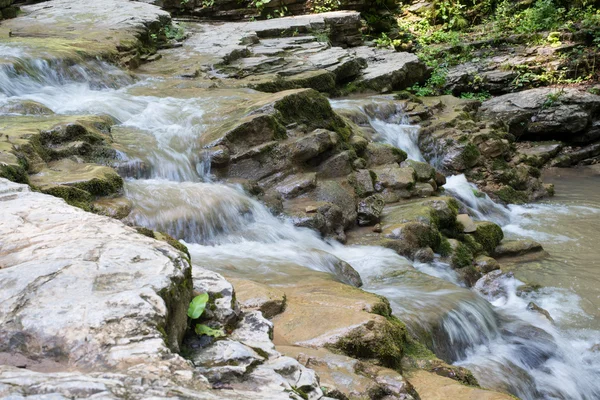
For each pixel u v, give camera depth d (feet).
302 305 16.74
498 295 26.99
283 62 48.26
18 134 24.20
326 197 28.96
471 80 58.80
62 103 32.83
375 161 34.47
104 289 9.26
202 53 47.60
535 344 21.48
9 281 9.34
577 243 33.96
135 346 8.07
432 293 22.25
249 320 11.09
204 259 21.44
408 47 65.82
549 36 61.52
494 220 37.47
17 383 6.87
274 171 29.35
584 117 52.90
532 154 51.44
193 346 9.85
